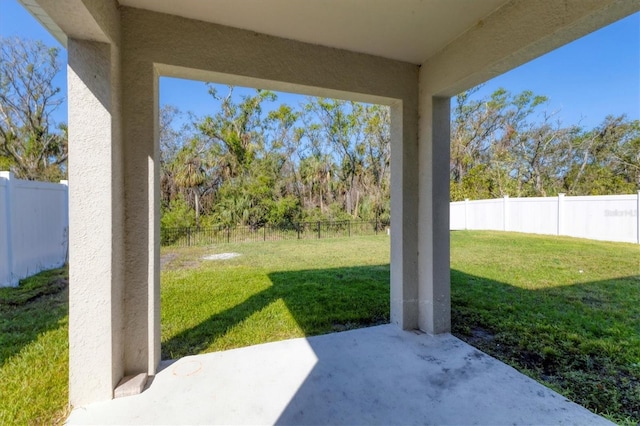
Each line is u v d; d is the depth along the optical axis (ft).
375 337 9.43
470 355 8.26
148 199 7.08
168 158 48.06
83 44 6.01
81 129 6.02
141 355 7.13
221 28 7.58
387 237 40.91
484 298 13.67
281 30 7.86
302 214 48.24
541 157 57.36
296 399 6.33
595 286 15.64
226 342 9.35
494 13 7.11
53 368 7.68
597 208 31.76
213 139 50.39
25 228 16.44
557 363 8.02
